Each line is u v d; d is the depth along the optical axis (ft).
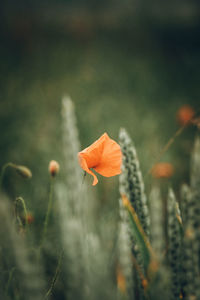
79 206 2.83
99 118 7.13
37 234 2.97
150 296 2.09
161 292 2.10
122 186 2.25
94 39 15.48
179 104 8.17
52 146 5.81
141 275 2.17
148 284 2.09
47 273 2.69
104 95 8.95
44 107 8.24
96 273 2.27
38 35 15.67
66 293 2.35
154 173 4.01
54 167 2.36
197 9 17.34
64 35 16.07
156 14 17.07
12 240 1.91
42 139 6.29
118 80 10.03
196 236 2.01
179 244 2.21
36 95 9.09
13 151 5.49
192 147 5.69
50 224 3.14
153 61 12.18
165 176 4.00
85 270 2.28
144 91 9.19
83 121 6.79
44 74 10.98
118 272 2.33
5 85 9.87
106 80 10.12
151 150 5.44
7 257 1.96
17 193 3.84
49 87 9.82
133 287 2.27
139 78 10.25
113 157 2.24
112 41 15.10
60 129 6.73
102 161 2.25
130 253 2.22
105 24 17.15
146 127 6.64
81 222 2.74
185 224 2.11
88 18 18.04
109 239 2.77
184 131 6.21
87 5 20.29
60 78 10.64
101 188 4.18
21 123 7.04
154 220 2.65
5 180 4.37
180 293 2.20
